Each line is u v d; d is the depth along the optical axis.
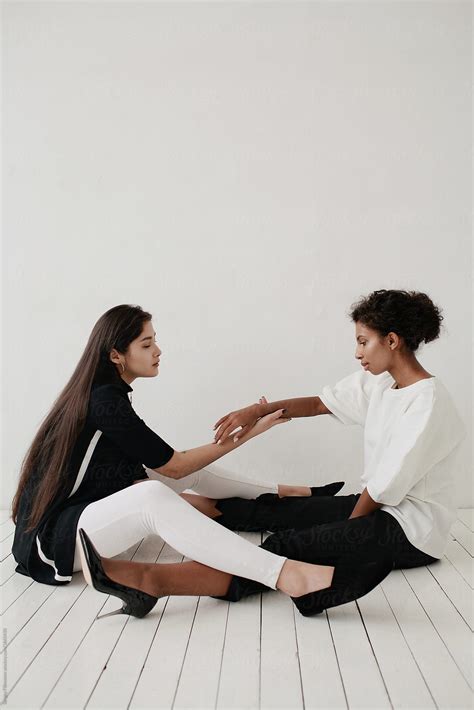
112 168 3.32
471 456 3.35
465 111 3.27
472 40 3.26
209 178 3.31
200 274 3.33
